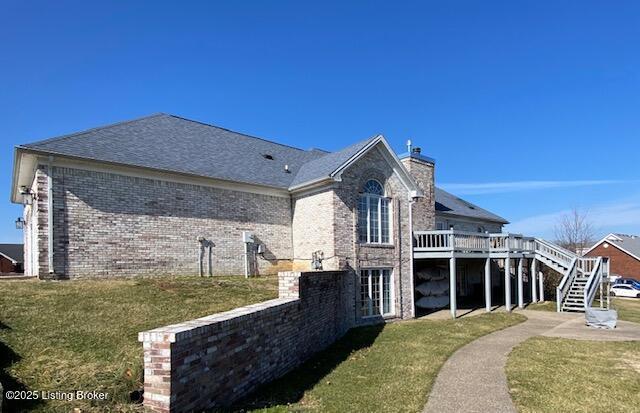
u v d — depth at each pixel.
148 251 13.80
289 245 17.86
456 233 18.27
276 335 8.21
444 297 20.84
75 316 8.63
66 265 12.05
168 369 4.85
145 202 13.89
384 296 17.27
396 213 17.97
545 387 7.84
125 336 7.95
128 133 15.50
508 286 20.12
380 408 6.66
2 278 13.33
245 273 16.20
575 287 21.55
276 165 19.44
